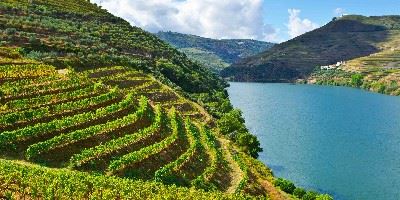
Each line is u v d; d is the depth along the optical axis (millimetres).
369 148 134500
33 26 146375
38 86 76625
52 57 114125
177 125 86000
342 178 101812
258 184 74188
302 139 143000
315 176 102125
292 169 106812
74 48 132875
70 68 104688
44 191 45406
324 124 175625
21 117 64938
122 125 72938
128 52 180125
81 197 46938
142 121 78500
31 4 184375
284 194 74312
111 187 49875
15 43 120125
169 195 50375
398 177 104312
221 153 83625
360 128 169500
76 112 73375
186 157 71250
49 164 57906
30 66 87438
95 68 121688
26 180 45844
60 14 192000
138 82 119312
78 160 59312
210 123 115312
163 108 99812
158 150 70125
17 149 58469
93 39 163750
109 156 63844
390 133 160125
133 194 48750
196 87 181625
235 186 70500
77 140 63938
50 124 64125
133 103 84750
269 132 152750
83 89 81062
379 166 113500
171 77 172500
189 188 60906
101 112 73688
